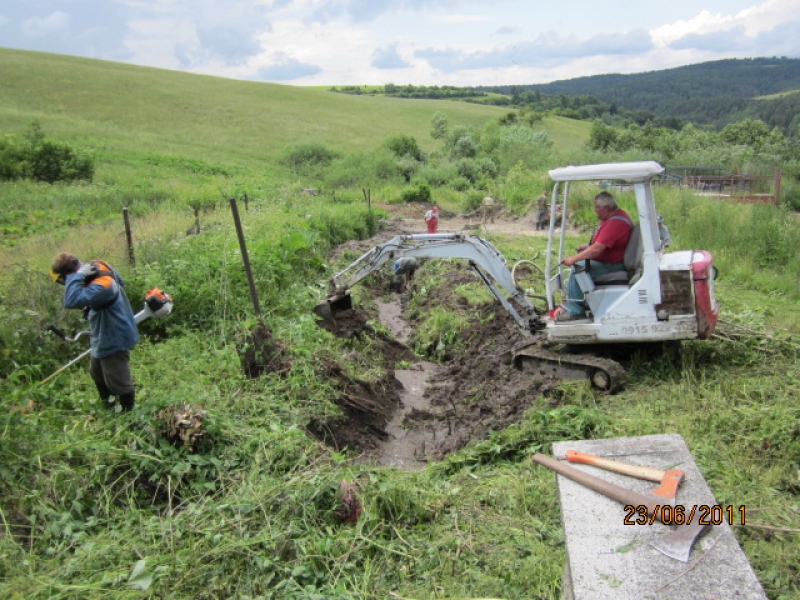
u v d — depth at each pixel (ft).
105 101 187.73
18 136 106.22
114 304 20.18
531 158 133.90
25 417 19.21
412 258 30.63
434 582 14.03
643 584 9.53
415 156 145.48
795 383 21.99
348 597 13.42
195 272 32.40
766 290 37.91
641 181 22.88
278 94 241.76
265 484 17.22
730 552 10.00
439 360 32.96
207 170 121.39
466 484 18.29
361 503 16.66
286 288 36.58
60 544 15.17
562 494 11.57
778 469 16.63
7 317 26.48
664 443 12.75
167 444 18.65
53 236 50.72
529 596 13.12
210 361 26.68
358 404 25.29
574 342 24.59
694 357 24.67
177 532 15.33
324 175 125.90
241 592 13.85
